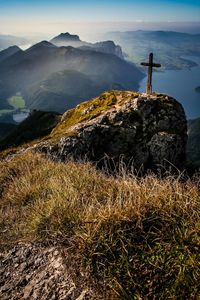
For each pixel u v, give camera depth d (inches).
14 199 310.8
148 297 137.3
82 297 154.6
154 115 950.4
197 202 180.4
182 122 995.3
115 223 175.9
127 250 160.9
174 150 902.4
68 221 215.2
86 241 176.9
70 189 269.9
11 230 252.7
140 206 185.8
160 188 214.5
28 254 210.1
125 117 927.0
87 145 829.2
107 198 241.8
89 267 164.1
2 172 430.9
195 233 152.7
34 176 367.2
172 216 172.4
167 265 145.6
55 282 173.6
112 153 869.2
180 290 133.3
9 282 192.5
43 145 807.1
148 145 895.7
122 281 148.3
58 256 193.0
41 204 260.2
